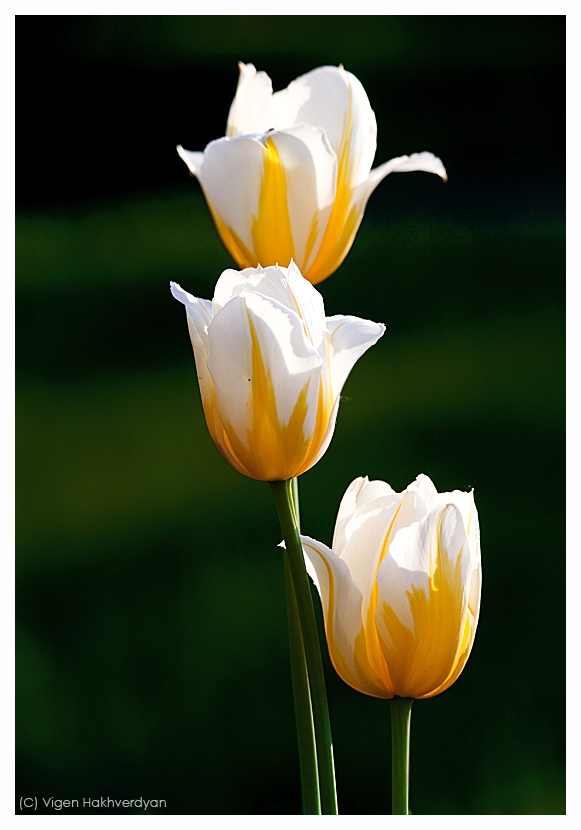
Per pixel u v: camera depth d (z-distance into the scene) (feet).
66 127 19.40
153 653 6.94
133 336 12.06
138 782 5.85
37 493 9.02
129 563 7.89
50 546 8.27
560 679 6.52
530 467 8.52
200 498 8.76
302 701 3.26
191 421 10.06
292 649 3.28
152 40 20.15
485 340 10.91
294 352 3.11
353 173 3.54
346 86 3.52
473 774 5.82
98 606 7.46
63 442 9.85
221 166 3.51
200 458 9.44
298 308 3.13
